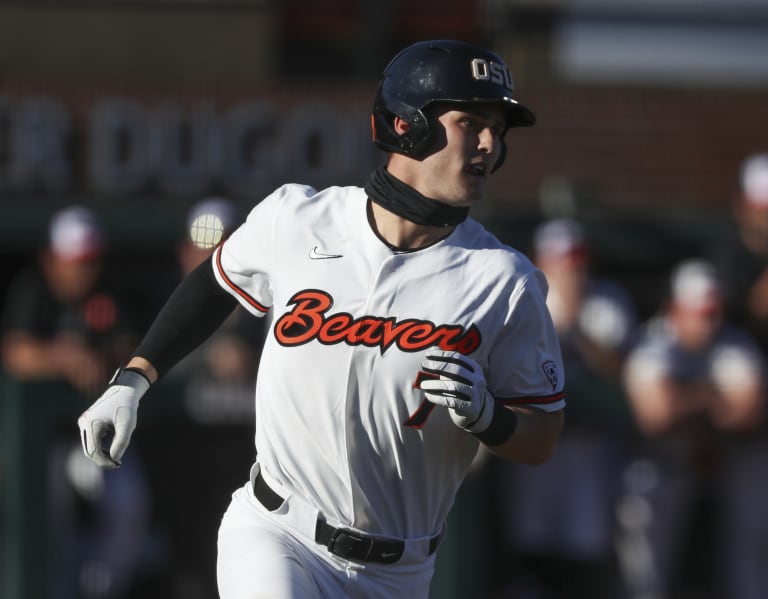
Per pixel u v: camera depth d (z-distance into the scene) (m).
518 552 21.64
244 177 29.00
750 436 21.84
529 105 29.70
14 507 21.25
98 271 22.48
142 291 27.83
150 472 21.94
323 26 30.73
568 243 22.12
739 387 21.72
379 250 10.66
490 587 21.45
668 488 21.84
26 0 29.67
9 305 29.55
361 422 10.70
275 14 30.27
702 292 21.75
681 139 29.81
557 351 11.05
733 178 29.89
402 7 30.73
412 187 10.59
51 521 21.39
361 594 11.19
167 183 28.88
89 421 11.01
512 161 29.55
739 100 30.02
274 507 11.14
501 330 10.65
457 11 30.73
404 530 11.16
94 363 21.80
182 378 21.62
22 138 28.64
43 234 28.36
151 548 22.06
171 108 28.92
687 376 21.81
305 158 29.09
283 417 10.91
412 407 10.62
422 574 11.45
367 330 10.55
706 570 22.20
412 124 10.42
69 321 22.22
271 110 29.05
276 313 10.89
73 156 28.80
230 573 10.87
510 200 29.44
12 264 29.61
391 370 10.54
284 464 11.05
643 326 28.58
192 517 22.06
